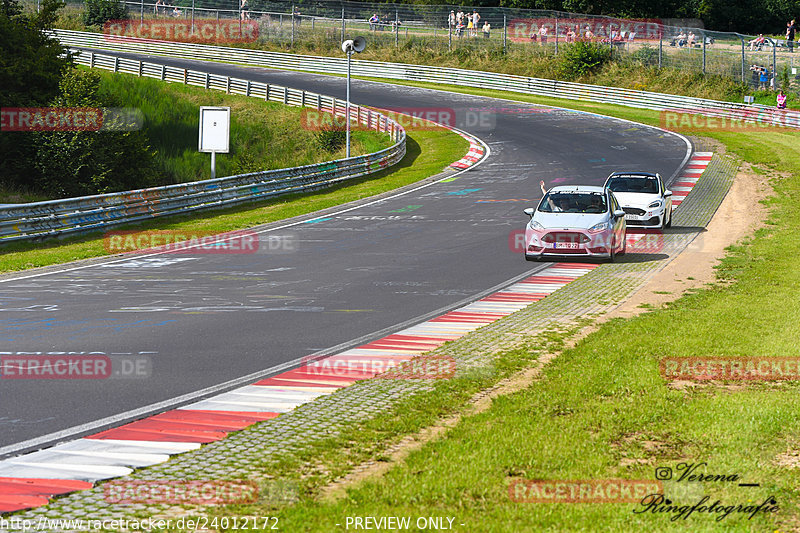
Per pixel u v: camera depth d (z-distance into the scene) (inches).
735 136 2751.0
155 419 492.4
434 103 3590.1
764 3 5300.2
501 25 4488.2
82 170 2133.4
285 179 2021.4
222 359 646.5
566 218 1176.2
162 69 3644.2
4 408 514.3
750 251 1240.8
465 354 649.6
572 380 551.5
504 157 2564.0
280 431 460.8
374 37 4658.0
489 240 1390.3
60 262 1204.5
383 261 1199.6
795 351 633.0
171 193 1690.5
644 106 3476.9
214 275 1090.7
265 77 4065.0
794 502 355.9
